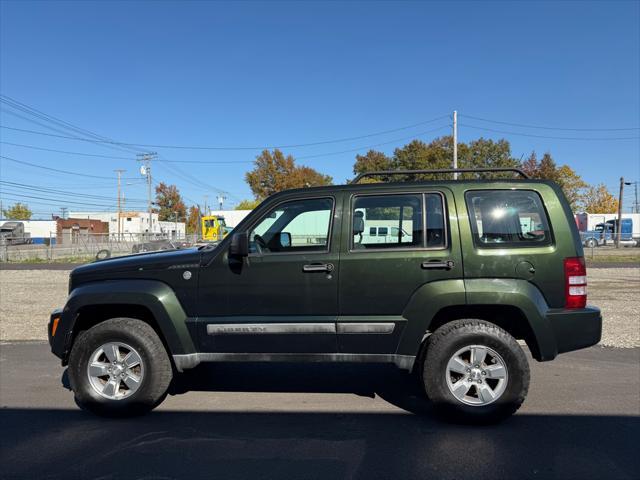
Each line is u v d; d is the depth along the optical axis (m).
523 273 4.14
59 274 19.94
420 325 4.18
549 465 3.50
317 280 4.30
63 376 5.85
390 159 62.69
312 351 4.32
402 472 3.42
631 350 6.79
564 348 4.11
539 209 4.29
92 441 3.99
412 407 4.72
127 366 4.48
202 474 3.42
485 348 4.14
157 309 4.41
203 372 5.91
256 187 72.50
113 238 49.34
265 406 4.77
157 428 4.25
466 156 53.31
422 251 4.23
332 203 4.44
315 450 3.79
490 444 3.85
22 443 3.96
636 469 3.44
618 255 28.91
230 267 4.39
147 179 59.75
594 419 4.34
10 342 7.67
